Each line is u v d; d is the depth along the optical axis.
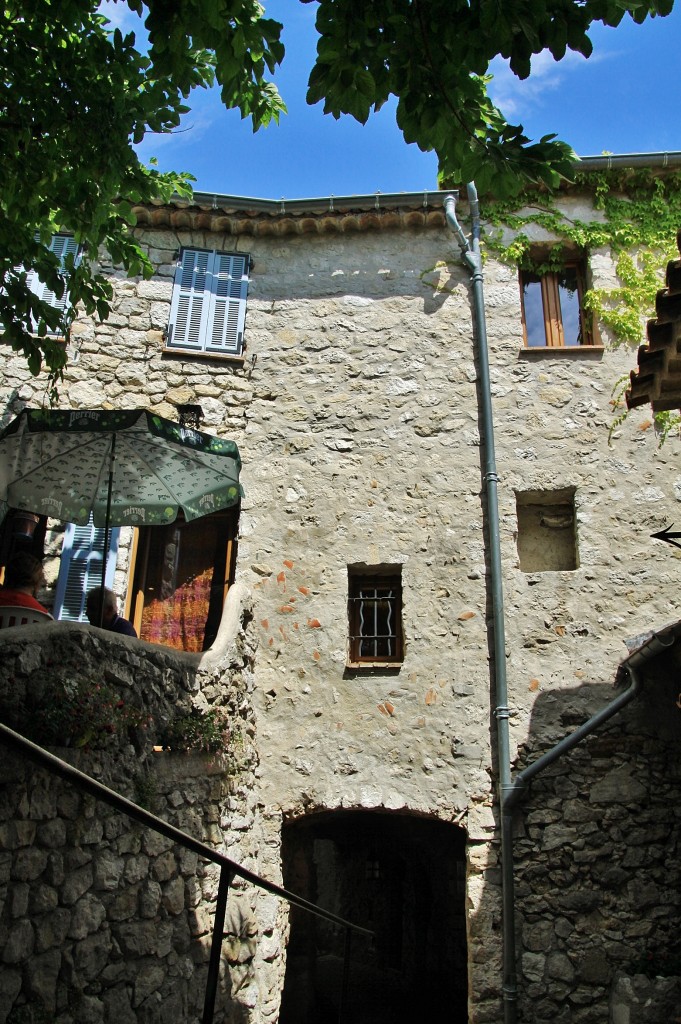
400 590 8.83
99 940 4.81
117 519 7.64
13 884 4.20
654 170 9.78
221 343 9.66
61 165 5.59
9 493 7.22
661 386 6.23
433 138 4.55
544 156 4.59
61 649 4.93
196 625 8.86
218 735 6.50
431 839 11.55
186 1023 5.60
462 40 4.10
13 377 9.13
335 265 9.98
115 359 9.45
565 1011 7.17
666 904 7.38
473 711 8.12
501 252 9.77
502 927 7.44
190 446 6.73
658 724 7.88
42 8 5.14
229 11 4.41
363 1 4.12
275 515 9.00
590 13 4.02
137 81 5.55
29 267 5.99
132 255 6.26
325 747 8.16
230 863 2.96
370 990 12.88
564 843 7.64
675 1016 6.91
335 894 15.68
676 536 6.30
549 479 8.86
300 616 8.62
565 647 8.27
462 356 9.42
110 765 5.17
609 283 9.54
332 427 9.28
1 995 4.00
